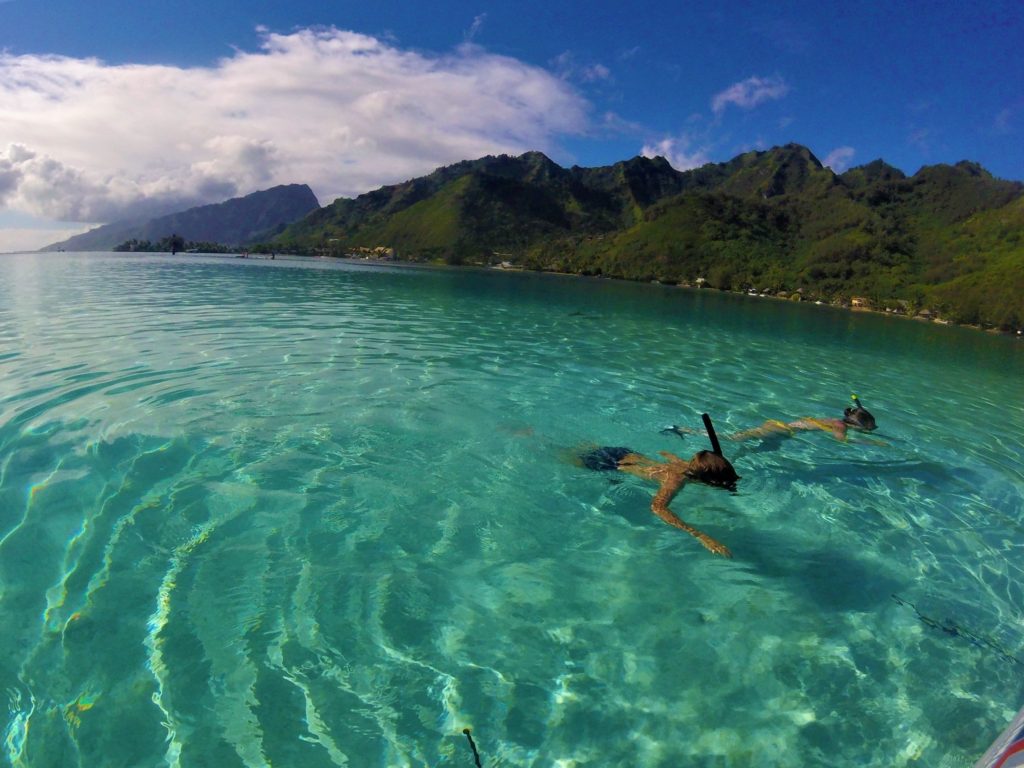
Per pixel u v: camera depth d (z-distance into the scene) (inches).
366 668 121.3
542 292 1246.3
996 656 139.6
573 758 103.9
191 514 177.3
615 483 221.6
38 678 112.5
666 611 148.6
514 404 315.3
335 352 422.3
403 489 204.5
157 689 111.7
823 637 143.0
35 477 192.9
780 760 106.7
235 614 134.5
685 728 112.7
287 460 221.0
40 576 143.6
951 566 181.5
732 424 312.7
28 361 339.9
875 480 250.1
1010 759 85.9
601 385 377.4
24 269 1203.9
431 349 462.3
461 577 156.3
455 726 108.6
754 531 194.2
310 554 161.0
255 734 103.4
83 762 95.8
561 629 138.5
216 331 485.1
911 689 127.0
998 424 366.9
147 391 293.3
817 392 414.6
